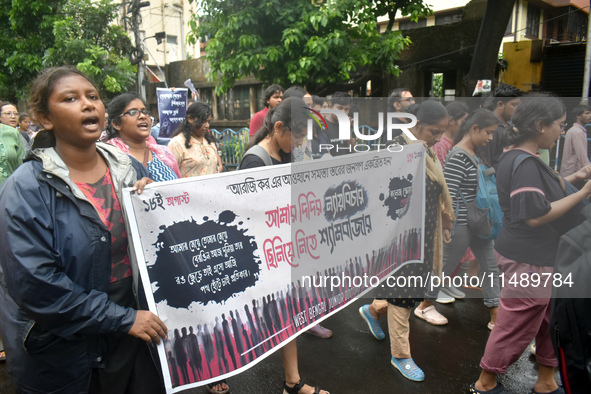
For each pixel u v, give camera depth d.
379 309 3.21
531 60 10.87
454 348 3.14
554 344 1.96
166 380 1.72
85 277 1.54
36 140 1.58
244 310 1.99
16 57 10.95
